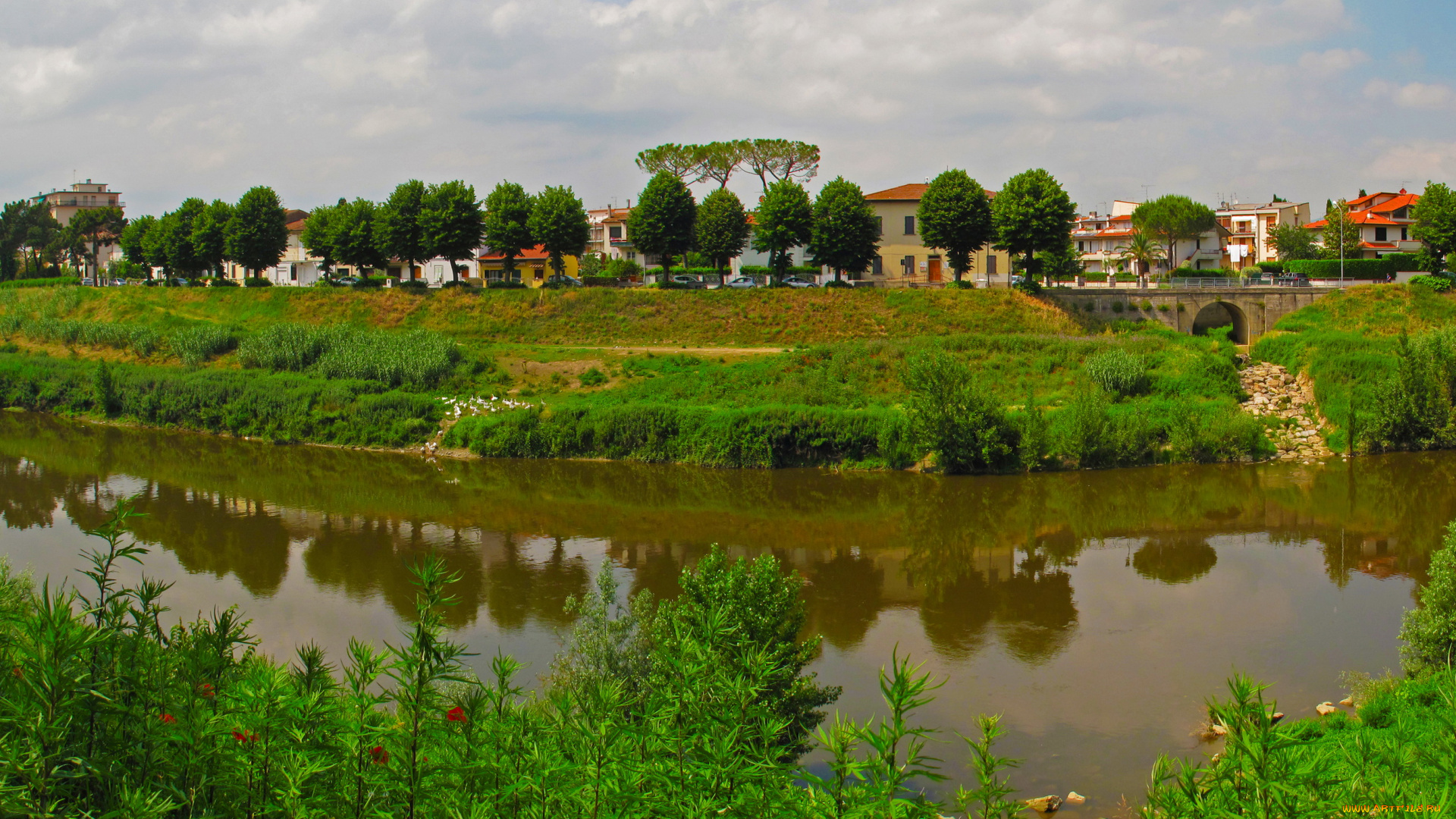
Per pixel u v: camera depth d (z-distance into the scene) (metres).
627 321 66.88
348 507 37.91
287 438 52.75
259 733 8.03
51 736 6.95
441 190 76.50
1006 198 66.06
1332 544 30.88
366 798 7.96
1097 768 16.81
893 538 32.97
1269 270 86.00
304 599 26.77
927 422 42.12
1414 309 63.38
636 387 53.25
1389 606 24.91
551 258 78.12
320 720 8.34
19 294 86.38
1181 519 34.56
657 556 31.12
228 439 53.91
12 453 49.47
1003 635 23.59
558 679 16.86
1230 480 40.09
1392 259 75.88
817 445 44.25
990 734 8.65
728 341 63.53
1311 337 52.22
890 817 7.34
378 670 8.85
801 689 16.05
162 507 37.81
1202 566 28.86
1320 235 108.06
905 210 81.56
